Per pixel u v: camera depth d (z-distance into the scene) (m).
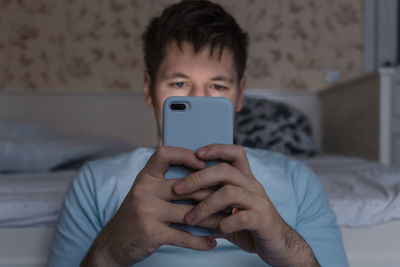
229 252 0.50
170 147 0.37
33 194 0.69
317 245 0.50
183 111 0.42
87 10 2.13
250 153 0.62
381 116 1.45
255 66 2.23
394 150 1.45
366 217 0.65
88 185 0.52
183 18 0.56
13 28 2.10
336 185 0.79
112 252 0.39
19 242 0.63
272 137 1.62
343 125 1.87
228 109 0.42
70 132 2.10
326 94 2.12
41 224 0.64
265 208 0.37
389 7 2.22
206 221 0.38
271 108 1.74
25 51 2.11
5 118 2.07
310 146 1.62
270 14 2.22
